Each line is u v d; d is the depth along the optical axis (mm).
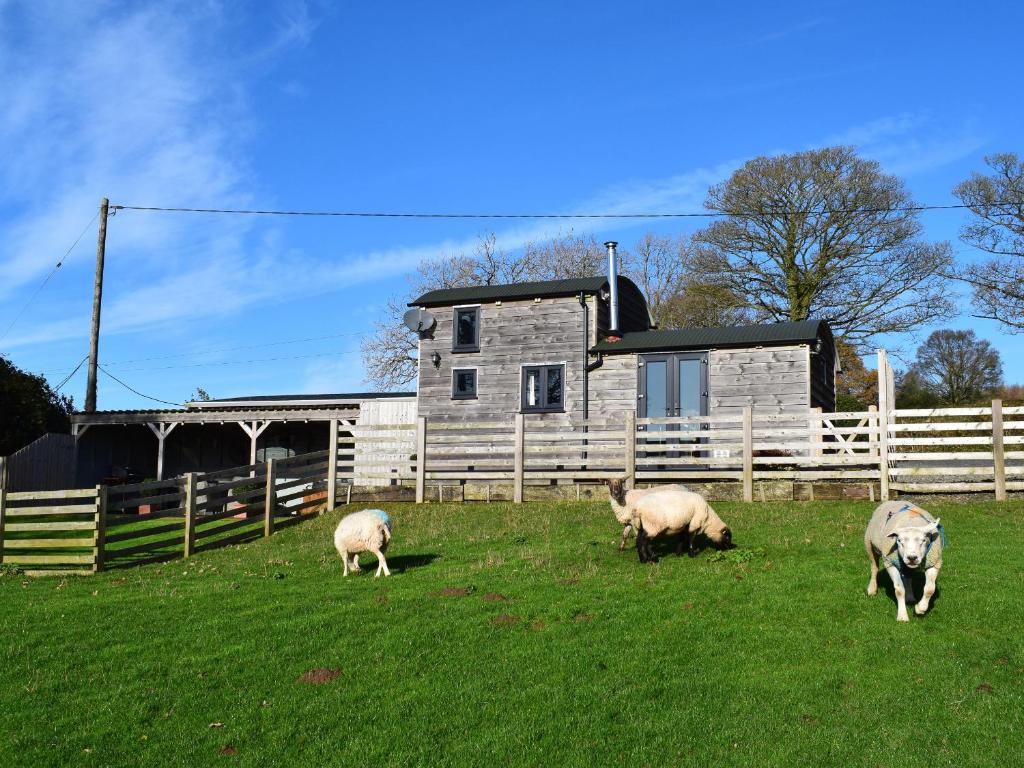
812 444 18531
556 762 7324
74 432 32500
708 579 11914
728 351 23453
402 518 19250
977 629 9570
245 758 7523
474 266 53969
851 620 10055
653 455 23625
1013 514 15766
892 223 37969
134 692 8852
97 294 32438
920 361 57406
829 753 7316
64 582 14539
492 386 26016
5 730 8094
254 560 15938
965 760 7121
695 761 7277
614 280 26312
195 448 38469
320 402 33406
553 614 10727
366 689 8773
